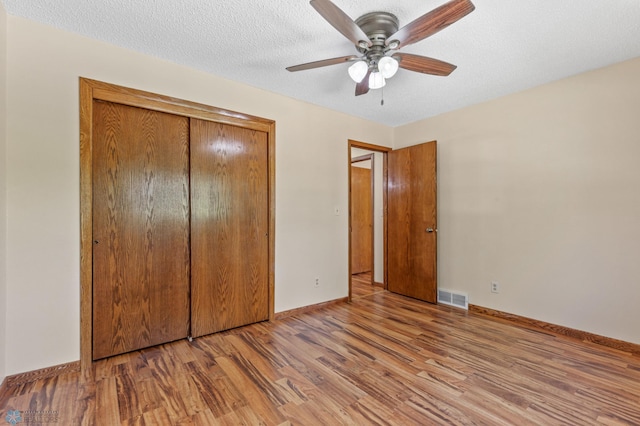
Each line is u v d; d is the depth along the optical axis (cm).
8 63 191
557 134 283
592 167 263
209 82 273
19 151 194
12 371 192
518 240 311
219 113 279
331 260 368
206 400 179
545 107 291
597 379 202
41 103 201
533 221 300
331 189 368
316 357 232
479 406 174
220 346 253
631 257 243
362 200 568
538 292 296
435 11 154
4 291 188
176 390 189
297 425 159
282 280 324
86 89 216
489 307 333
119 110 234
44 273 202
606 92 255
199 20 197
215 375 206
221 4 181
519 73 269
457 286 363
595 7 180
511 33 207
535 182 298
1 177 183
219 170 284
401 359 229
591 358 231
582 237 268
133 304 241
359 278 522
